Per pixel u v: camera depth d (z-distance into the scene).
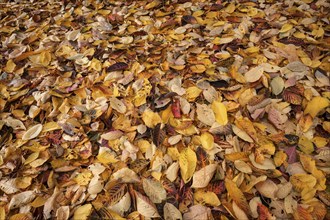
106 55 0.77
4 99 0.68
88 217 0.47
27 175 0.54
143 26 0.87
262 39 0.75
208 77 0.67
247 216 0.45
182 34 0.81
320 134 0.55
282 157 0.52
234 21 0.82
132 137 0.58
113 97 0.65
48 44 0.83
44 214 0.48
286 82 0.63
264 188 0.49
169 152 0.55
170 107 0.61
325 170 0.50
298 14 0.80
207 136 0.56
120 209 0.48
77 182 0.52
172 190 0.50
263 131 0.56
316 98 0.58
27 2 1.06
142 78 0.68
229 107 0.60
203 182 0.49
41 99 0.67
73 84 0.70
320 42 0.71
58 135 0.60
